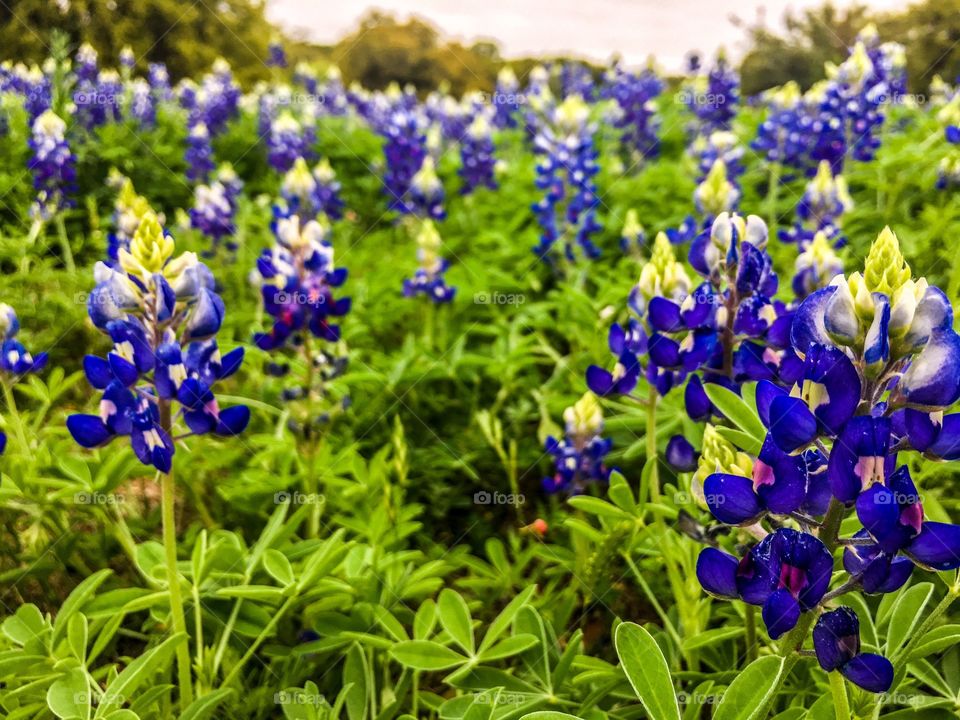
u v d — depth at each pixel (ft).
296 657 0.93
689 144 3.53
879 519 0.49
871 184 2.13
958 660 0.79
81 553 1.18
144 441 0.79
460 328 1.91
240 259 2.23
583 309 1.65
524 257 2.19
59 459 1.07
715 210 1.52
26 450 1.12
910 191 2.23
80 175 3.10
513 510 1.38
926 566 0.51
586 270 1.98
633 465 1.35
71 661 0.80
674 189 2.69
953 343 0.50
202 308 0.82
